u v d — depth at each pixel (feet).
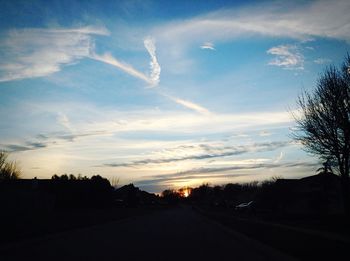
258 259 45.57
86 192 242.58
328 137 97.09
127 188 395.75
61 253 52.16
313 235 70.08
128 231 92.48
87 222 123.54
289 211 167.84
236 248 57.06
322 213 135.85
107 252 52.90
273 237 71.26
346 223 89.35
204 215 189.78
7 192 98.58
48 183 235.61
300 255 47.83
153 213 227.20
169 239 71.87
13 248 58.44
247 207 213.25
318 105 98.43
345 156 97.76
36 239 70.59
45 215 123.44
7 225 95.40
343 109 93.50
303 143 103.30
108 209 251.80
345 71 94.94
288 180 173.68
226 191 455.63
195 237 76.02
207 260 45.11
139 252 52.70
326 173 116.57
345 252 48.08
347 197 99.60
